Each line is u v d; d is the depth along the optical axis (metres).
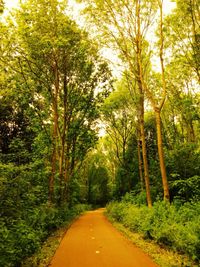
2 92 22.23
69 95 27.56
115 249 11.75
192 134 31.39
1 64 21.39
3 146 22.19
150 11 19.52
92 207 70.56
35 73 22.25
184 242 9.48
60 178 26.28
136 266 8.70
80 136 32.91
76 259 10.07
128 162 42.00
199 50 21.58
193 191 18.80
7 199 8.96
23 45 21.30
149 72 26.30
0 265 7.20
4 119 23.22
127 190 40.56
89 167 72.12
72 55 25.20
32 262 9.10
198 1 19.98
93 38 20.95
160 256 9.74
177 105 30.91
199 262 8.52
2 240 7.82
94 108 30.64
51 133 25.36
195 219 12.03
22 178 9.74
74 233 17.84
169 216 13.83
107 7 19.25
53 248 12.28
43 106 25.03
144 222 14.73
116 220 25.67
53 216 18.30
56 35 21.72
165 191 17.80
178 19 21.45
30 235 9.36
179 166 21.77
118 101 37.19
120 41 20.16
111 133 42.06
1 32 19.84
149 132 41.56
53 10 21.25
